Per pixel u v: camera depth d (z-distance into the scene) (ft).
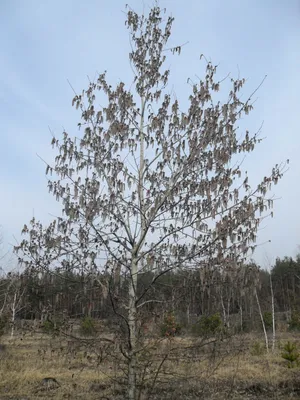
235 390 30.63
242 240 17.25
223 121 19.11
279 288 116.37
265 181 18.22
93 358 18.53
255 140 19.34
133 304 18.13
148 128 20.16
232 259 17.11
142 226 19.07
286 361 42.60
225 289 17.79
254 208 17.52
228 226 17.30
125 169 19.61
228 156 18.34
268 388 31.91
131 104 20.43
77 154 19.07
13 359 35.55
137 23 21.93
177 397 18.86
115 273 17.61
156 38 21.76
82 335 18.11
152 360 17.75
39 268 17.79
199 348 18.43
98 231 18.24
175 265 18.25
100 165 19.12
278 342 58.75
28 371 33.71
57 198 18.28
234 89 19.54
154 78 21.24
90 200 18.07
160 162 19.38
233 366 37.09
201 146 18.86
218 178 18.25
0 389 31.09
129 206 19.24
